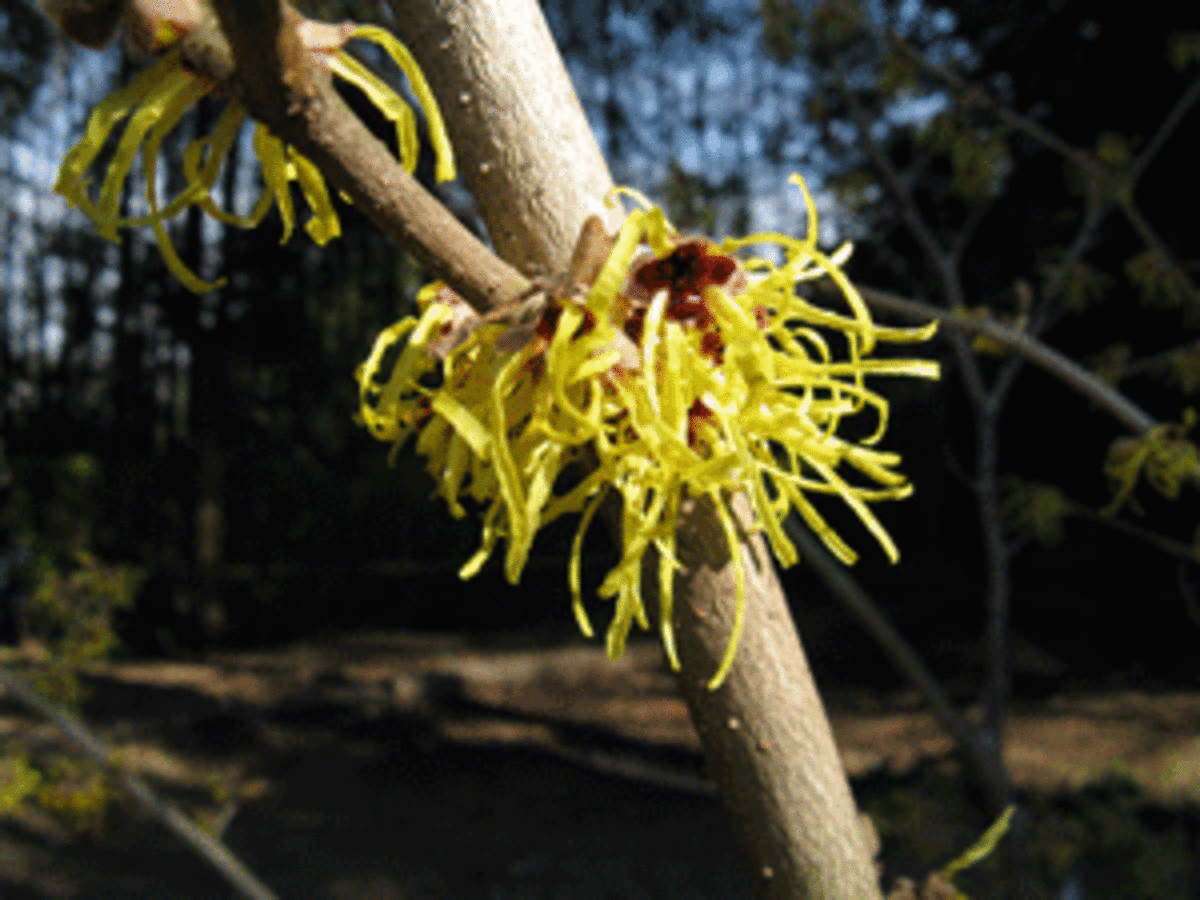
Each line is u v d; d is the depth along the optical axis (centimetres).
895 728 668
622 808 555
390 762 618
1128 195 401
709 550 73
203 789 545
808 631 897
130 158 52
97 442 946
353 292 855
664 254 61
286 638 973
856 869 75
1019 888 278
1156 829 430
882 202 487
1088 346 860
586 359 60
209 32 47
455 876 462
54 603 503
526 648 913
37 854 439
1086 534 934
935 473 974
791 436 66
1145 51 793
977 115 431
